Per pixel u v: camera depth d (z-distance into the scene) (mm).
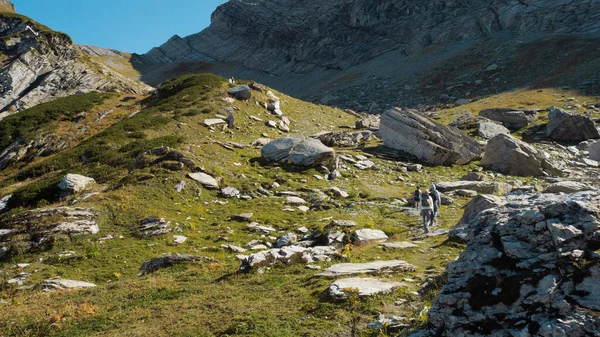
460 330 8562
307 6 195375
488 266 9195
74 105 64438
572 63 90312
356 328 10641
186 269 19219
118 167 36719
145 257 22922
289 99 67812
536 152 42375
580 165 44281
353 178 38312
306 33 182000
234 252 22844
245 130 50125
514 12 125125
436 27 143625
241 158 40688
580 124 52688
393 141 47562
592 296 7512
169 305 13922
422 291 12273
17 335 13039
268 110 58500
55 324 13367
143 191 30438
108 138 45344
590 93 73000
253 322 11539
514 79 92312
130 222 27234
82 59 99875
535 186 34125
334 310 11609
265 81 175625
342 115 67250
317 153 39281
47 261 22750
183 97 56281
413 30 150750
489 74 99750
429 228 22719
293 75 171625
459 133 46875
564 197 9844
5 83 86812
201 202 31094
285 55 186875
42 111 61875
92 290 17328
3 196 36656
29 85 89500
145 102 65812
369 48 158875
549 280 8039
